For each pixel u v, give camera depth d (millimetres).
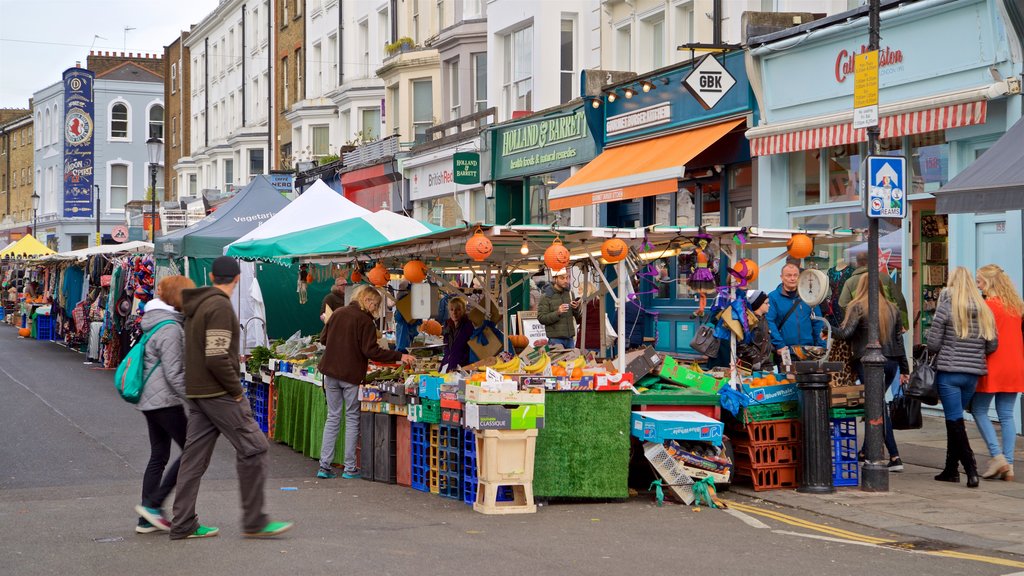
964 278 10117
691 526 8445
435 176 29547
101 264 27172
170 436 8148
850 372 10805
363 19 38281
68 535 7984
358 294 11086
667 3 20625
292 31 45031
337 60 40562
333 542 7727
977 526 8352
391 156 31438
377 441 10883
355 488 10422
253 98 50219
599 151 21125
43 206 78375
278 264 19484
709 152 18094
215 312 7648
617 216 21875
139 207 59625
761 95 16609
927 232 14227
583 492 9391
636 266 11461
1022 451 11750
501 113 26188
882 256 12156
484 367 10250
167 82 66062
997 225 12836
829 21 15047
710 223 18656
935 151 13859
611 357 11414
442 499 9758
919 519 8625
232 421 7742
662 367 10016
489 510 8953
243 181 49125
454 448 9703
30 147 82625
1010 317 10234
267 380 14117
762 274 16953
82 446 12852
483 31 28000
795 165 16531
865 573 6863
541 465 9328
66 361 25672
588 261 12211
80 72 71875
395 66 32688
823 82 15383
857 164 15266
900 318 10867
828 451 9820
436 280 12000
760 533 8164
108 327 23734
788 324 10562
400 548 7523
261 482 7883
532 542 7770
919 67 13695
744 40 16703
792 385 10070
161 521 8055
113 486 10328
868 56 9930
